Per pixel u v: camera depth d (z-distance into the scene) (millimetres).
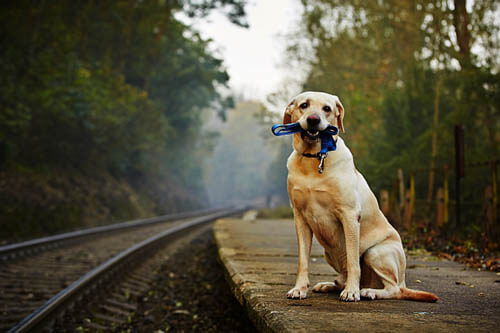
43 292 5719
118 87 20031
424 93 10438
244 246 6043
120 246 10609
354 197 2584
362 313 2221
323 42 15766
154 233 14367
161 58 28266
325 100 2605
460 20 9875
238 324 4449
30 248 8602
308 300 2588
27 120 14867
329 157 2602
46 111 16016
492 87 8422
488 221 6184
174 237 12945
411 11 11625
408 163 9922
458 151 7020
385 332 1848
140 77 28391
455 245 6191
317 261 4715
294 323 1994
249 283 3252
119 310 5238
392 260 2715
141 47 24203
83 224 15180
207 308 5129
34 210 12672
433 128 9312
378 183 11125
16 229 11352
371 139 11922
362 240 2775
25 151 16094
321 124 2461
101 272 6379
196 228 16703
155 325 4668
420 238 7258
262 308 2389
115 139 20875
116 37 22406
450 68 9750
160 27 24438
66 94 16297
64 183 16828
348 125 13328
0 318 4559
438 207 7633
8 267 7129
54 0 16172
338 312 2238
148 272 7688
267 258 4887
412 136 10734
